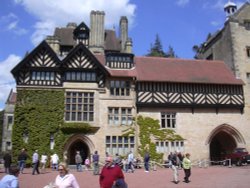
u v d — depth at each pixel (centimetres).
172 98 2781
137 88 2750
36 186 1298
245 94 2991
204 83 2852
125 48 3519
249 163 2566
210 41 3769
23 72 2605
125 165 2098
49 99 2584
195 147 2745
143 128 2689
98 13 3647
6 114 3888
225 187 1226
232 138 2933
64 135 2536
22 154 1906
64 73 2652
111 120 2661
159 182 1449
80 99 2645
